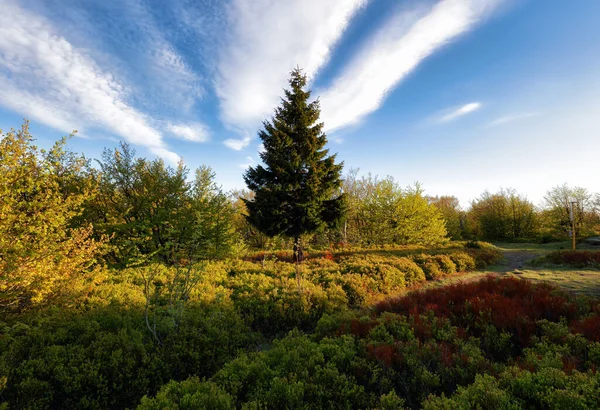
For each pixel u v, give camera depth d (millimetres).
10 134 6289
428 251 20234
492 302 6781
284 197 16594
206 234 13844
